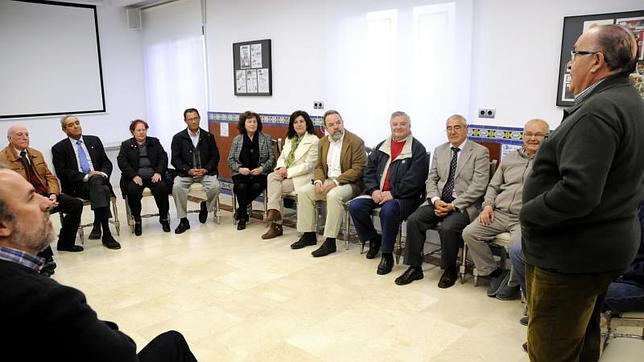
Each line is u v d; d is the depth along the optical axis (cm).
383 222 348
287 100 508
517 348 246
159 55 660
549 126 332
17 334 107
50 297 109
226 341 256
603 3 302
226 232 452
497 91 356
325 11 448
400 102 411
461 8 361
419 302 300
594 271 156
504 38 347
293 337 260
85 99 646
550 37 327
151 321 279
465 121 340
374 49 420
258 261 374
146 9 664
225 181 602
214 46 578
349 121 450
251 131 461
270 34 510
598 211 151
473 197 326
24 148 381
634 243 157
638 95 154
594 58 155
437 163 350
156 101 682
